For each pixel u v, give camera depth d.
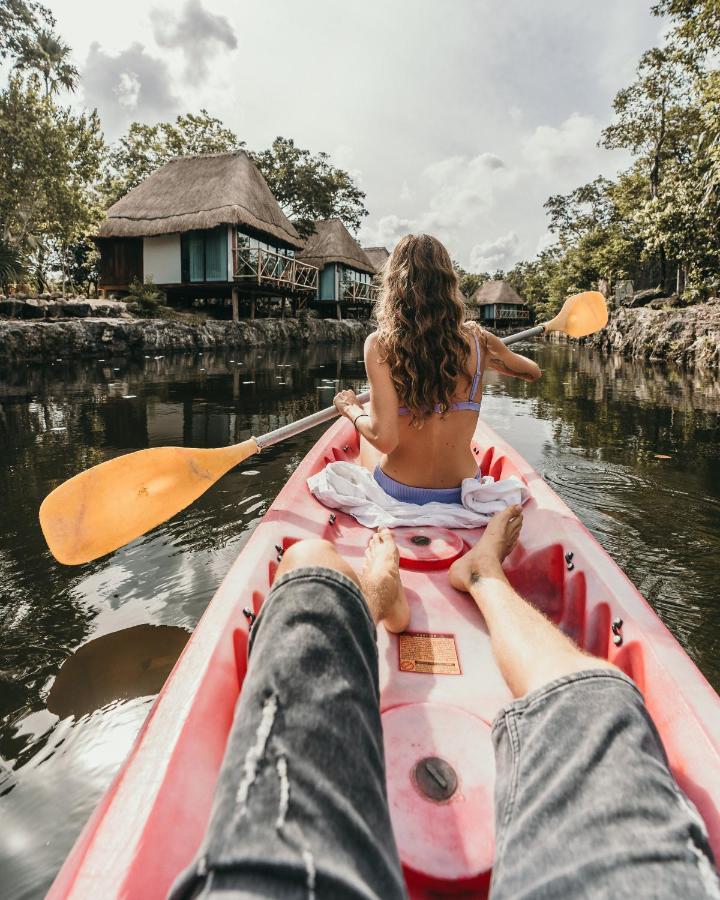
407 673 1.21
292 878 0.43
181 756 0.88
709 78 11.76
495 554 1.36
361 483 2.00
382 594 1.22
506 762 0.71
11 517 2.93
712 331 12.33
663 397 7.66
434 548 1.66
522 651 0.88
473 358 1.78
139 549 2.58
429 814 0.87
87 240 22.25
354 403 2.05
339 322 26.98
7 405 6.50
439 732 1.02
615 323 18.70
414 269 1.63
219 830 0.48
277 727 0.56
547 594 1.66
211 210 17.56
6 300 13.41
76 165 18.52
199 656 1.12
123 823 0.77
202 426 5.34
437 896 0.80
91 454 4.21
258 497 3.26
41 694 1.63
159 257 18.77
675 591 2.29
